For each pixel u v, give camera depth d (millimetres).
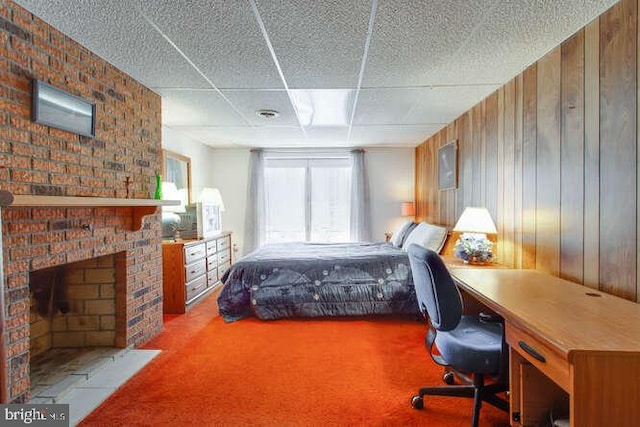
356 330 2971
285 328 3027
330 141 5043
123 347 2455
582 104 1823
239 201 5543
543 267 2180
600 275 1704
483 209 2799
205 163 5258
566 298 1548
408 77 2543
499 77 2535
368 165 5566
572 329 1155
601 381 988
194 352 2512
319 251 3840
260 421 1710
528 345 1258
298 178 5605
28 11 1649
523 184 2400
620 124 1578
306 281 3262
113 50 2074
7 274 1552
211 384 2057
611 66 1627
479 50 2098
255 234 5398
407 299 3223
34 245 1688
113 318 2465
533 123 2277
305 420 1718
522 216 2414
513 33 1890
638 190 1487
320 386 2033
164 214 3857
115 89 2320
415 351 2523
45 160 1748
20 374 1619
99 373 2154
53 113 1770
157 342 2699
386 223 5582
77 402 1842
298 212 5633
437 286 1551
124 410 1796
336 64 2316
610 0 1578
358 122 3895
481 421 1730
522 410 1358
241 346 2623
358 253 3643
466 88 2770
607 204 1658
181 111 3414
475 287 1762
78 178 1975
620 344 1027
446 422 1709
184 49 2080
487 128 2969
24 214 1635
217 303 3590
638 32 1479
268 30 1868
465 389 1812
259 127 4133
